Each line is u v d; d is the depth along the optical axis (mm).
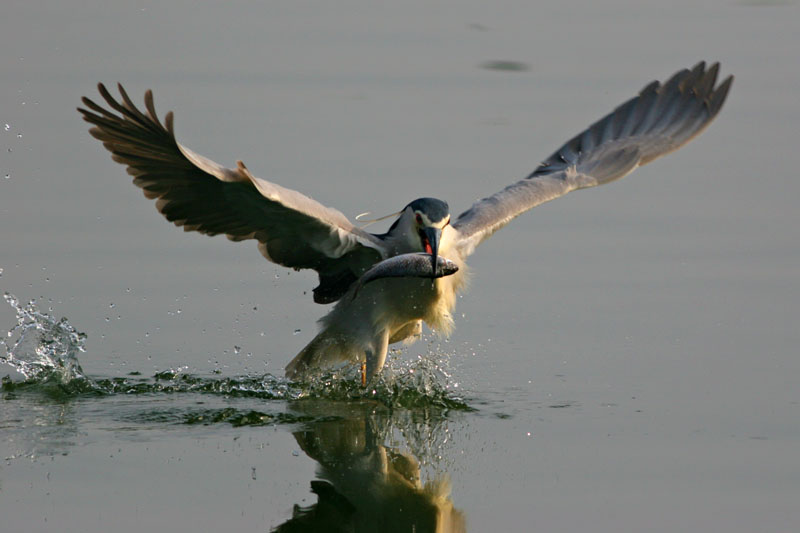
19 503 9289
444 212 12586
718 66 16156
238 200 11625
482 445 10984
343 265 13000
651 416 11727
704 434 11117
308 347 13406
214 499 9484
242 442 11055
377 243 12562
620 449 10758
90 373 13375
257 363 13945
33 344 13750
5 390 12742
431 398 12469
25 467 10148
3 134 19781
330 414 12109
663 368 13273
